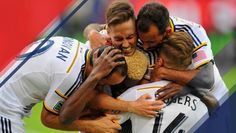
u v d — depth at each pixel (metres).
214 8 17.44
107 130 7.61
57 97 7.71
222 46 16.58
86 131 7.74
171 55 7.48
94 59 7.43
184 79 7.58
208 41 8.14
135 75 7.45
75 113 7.52
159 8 7.44
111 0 16.89
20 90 8.09
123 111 7.51
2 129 8.16
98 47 7.64
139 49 7.78
